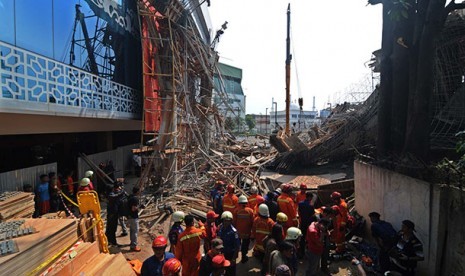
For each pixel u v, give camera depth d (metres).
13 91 6.64
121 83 13.37
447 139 8.82
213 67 15.80
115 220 7.50
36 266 3.60
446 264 4.90
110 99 11.78
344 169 14.75
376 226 5.84
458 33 10.00
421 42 6.46
